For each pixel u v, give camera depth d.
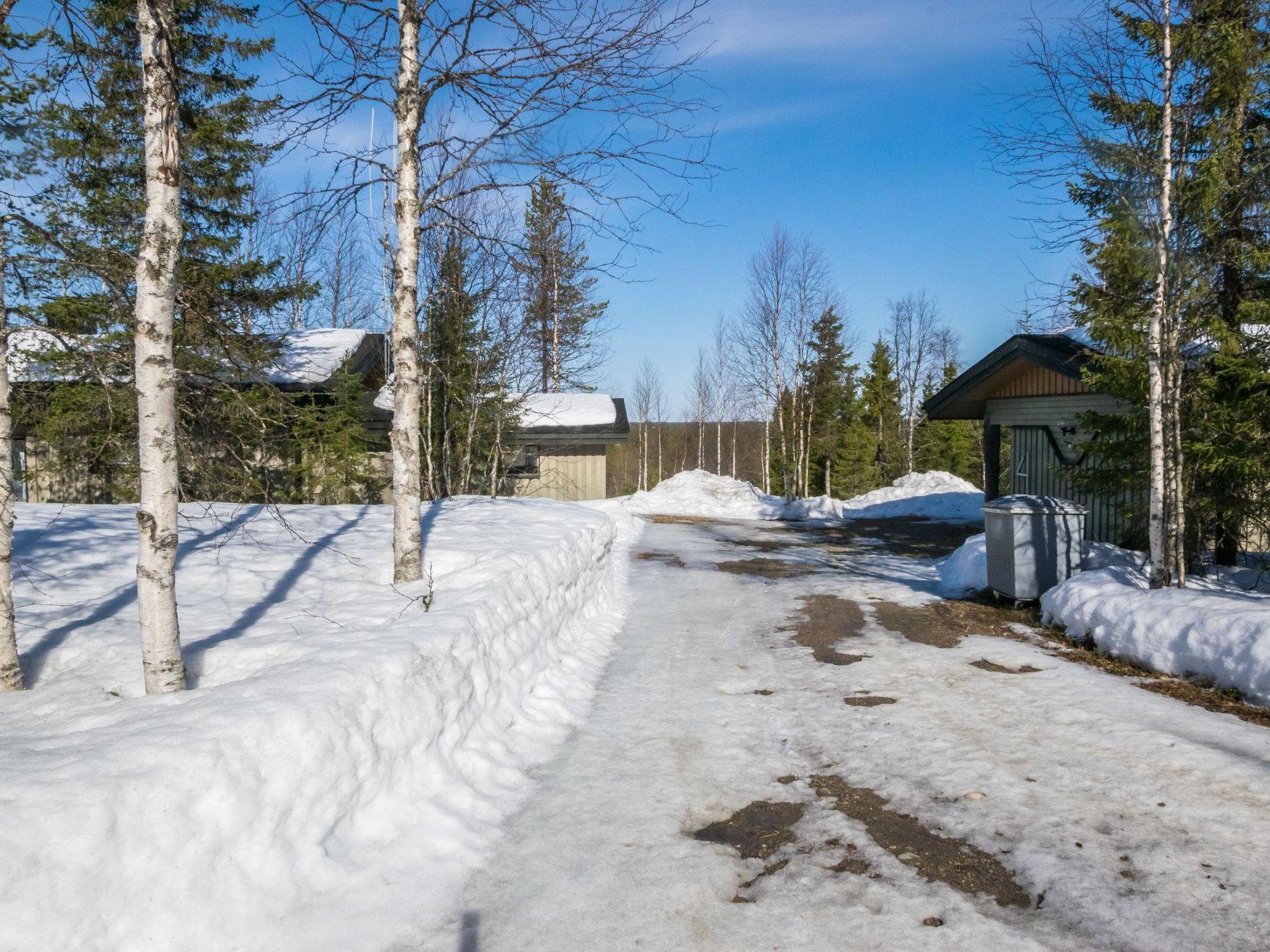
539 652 6.44
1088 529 13.92
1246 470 8.45
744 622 8.77
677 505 24.80
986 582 9.92
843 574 12.12
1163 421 8.12
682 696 6.20
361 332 17.11
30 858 2.38
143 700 3.84
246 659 4.65
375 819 3.71
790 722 5.52
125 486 10.22
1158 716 5.36
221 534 8.49
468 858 3.66
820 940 3.01
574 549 8.71
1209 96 8.01
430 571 6.39
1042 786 4.32
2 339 4.54
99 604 5.94
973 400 17.50
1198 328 8.74
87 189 8.62
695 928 3.10
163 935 2.60
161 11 3.96
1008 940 2.99
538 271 7.55
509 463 19.08
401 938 3.03
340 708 3.70
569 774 4.70
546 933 3.08
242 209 12.18
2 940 2.21
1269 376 8.52
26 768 2.80
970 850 3.69
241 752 3.14
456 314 15.00
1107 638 7.03
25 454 14.14
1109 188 8.23
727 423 64.81
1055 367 13.34
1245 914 3.10
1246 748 4.74
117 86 5.94
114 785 2.70
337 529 9.26
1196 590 6.96
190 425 6.48
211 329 5.89
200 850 2.82
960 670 6.67
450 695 4.65
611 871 3.55
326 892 3.20
